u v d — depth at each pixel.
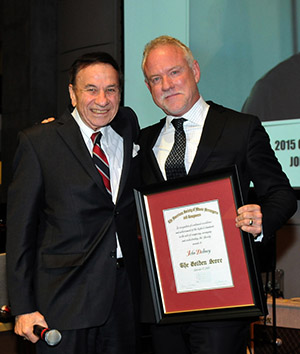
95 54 1.84
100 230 1.81
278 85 2.92
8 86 4.57
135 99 3.43
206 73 3.19
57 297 1.75
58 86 4.22
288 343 2.59
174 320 1.71
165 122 1.96
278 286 2.93
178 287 1.72
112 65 1.83
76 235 1.78
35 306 1.78
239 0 3.07
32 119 4.43
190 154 1.82
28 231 1.79
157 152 1.90
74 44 4.03
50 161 1.81
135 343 1.88
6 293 2.31
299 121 2.84
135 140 2.00
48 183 1.81
